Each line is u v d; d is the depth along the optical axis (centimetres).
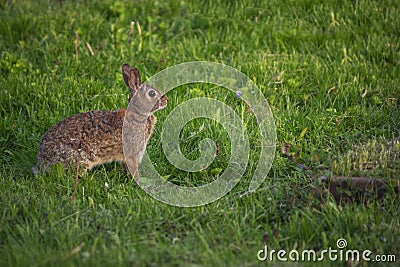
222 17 1292
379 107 1039
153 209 794
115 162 944
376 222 745
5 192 834
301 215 776
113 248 698
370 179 798
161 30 1276
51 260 666
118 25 1273
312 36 1221
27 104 1061
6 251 696
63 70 1132
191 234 745
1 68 1134
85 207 805
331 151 912
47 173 898
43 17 1276
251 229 749
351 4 1292
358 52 1181
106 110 947
